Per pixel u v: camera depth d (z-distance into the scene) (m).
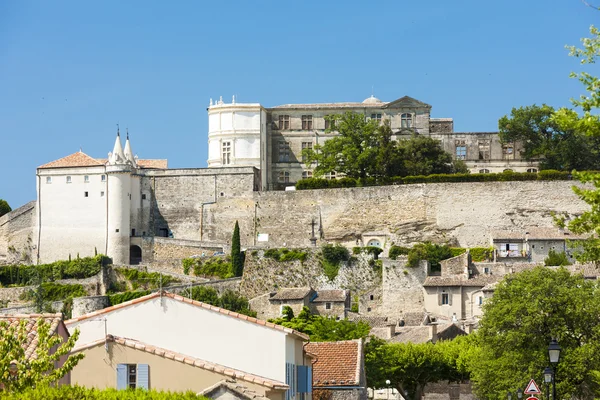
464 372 155.38
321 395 93.31
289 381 77.06
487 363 123.81
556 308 122.88
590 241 71.81
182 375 70.31
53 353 67.75
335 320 173.50
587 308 122.56
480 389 126.12
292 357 79.25
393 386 154.38
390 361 148.12
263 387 70.81
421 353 154.75
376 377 140.75
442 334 185.75
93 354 70.31
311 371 87.19
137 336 75.88
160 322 76.00
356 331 148.25
